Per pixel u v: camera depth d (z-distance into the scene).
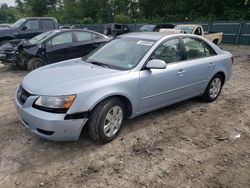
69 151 3.51
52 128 3.18
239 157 3.52
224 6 31.75
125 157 3.41
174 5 38.62
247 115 5.02
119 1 50.66
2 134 3.93
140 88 3.91
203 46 5.21
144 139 3.89
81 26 33.28
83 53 8.96
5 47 8.94
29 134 3.94
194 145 3.79
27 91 3.43
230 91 6.66
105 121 3.59
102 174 3.06
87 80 3.49
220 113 5.06
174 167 3.24
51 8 60.41
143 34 4.75
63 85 3.35
